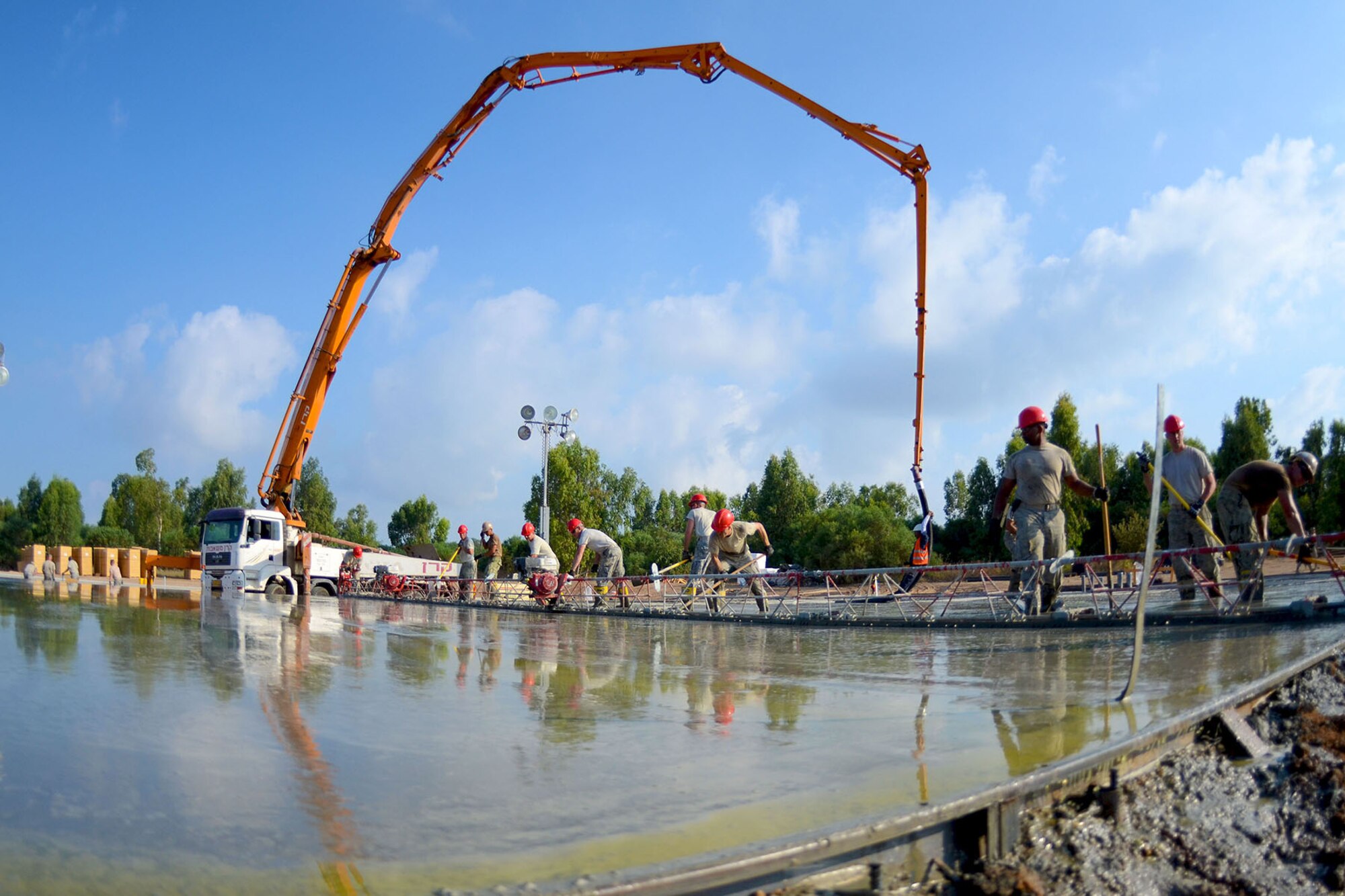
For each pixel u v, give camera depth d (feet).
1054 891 7.70
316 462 244.42
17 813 7.93
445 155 66.54
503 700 15.10
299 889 6.22
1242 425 118.01
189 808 8.20
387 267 70.79
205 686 15.43
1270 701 13.12
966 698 14.62
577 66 59.93
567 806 8.37
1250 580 25.29
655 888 6.12
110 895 6.07
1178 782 10.32
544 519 84.33
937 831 7.83
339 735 11.63
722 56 55.26
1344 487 98.84
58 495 212.43
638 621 43.68
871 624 34.71
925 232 54.44
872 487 208.13
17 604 41.68
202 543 67.00
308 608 50.39
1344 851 9.01
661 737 11.85
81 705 13.17
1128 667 16.84
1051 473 29.48
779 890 6.75
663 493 225.35
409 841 7.29
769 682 17.75
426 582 70.79
